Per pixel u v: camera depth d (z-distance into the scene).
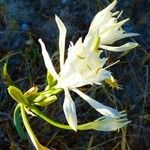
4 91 0.83
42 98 0.41
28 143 0.79
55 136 0.81
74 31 0.92
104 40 0.42
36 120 0.80
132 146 0.84
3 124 0.81
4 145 0.80
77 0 0.96
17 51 0.88
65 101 0.41
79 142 0.82
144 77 0.90
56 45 0.89
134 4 0.98
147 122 0.86
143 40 0.95
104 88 0.83
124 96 0.87
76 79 0.41
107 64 0.88
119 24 0.42
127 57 0.91
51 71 0.42
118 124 0.42
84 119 0.84
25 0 0.95
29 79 0.85
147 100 0.88
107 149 0.82
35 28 0.91
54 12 0.94
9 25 0.90
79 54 0.42
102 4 0.94
